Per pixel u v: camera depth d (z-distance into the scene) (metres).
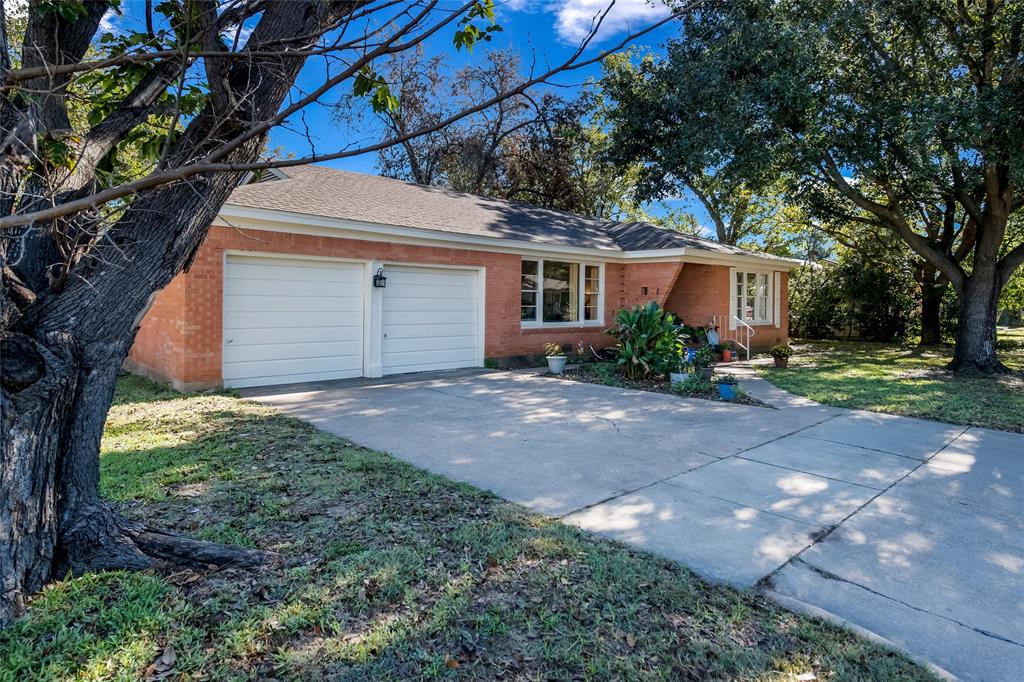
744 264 15.30
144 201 2.69
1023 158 9.30
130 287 2.70
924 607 2.80
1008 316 36.38
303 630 2.44
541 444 5.69
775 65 10.45
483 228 11.71
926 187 11.57
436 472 4.71
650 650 2.37
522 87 2.13
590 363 12.65
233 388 8.45
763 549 3.37
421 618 2.55
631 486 4.45
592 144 16.92
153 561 2.87
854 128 10.75
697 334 13.77
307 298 9.25
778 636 2.50
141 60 2.16
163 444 5.32
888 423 6.89
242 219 8.25
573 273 13.48
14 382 2.38
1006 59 10.02
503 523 3.62
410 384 9.38
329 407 7.31
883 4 10.10
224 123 2.65
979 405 8.02
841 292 21.12
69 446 2.71
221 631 2.40
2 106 2.27
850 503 4.14
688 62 12.05
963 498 4.29
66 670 2.12
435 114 18.50
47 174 2.28
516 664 2.27
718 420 6.96
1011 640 2.54
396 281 10.38
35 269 2.64
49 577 2.66
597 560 3.12
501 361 11.98
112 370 2.78
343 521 3.58
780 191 14.93
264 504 3.83
